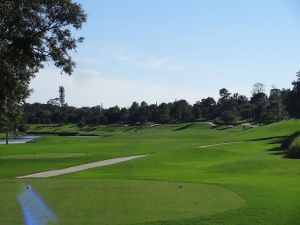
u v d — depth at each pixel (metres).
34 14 21.95
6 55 21.83
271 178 25.02
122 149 57.16
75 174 32.47
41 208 13.56
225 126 141.25
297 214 13.43
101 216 12.41
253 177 25.89
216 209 13.34
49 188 17.88
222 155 46.31
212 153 46.91
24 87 25.19
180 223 11.77
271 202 14.66
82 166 38.56
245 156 44.22
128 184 19.12
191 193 16.42
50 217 12.31
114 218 12.15
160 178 25.45
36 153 49.31
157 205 14.00
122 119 175.50
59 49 23.41
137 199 15.11
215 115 169.88
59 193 16.50
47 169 36.41
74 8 22.89
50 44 23.23
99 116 178.38
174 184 19.09
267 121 127.69
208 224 11.84
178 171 33.00
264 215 12.96
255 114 139.38
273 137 70.88
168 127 150.50
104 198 15.33
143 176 28.36
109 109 180.38
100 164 40.12
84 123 175.62
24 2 21.50
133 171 34.47
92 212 12.94
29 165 38.09
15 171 35.00
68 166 38.56
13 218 12.20
